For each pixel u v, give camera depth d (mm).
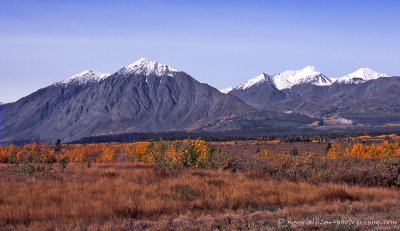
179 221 12734
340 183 21094
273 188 18156
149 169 27125
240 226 12062
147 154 39531
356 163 28594
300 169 23859
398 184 20922
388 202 15844
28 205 14414
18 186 18672
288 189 18156
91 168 29125
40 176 22547
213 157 30094
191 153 28656
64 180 20828
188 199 16188
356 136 199875
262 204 15398
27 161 25000
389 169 22312
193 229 11781
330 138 196250
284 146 127562
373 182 21406
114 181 20109
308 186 18984
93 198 15492
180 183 18953
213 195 16422
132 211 13695
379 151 47781
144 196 15867
